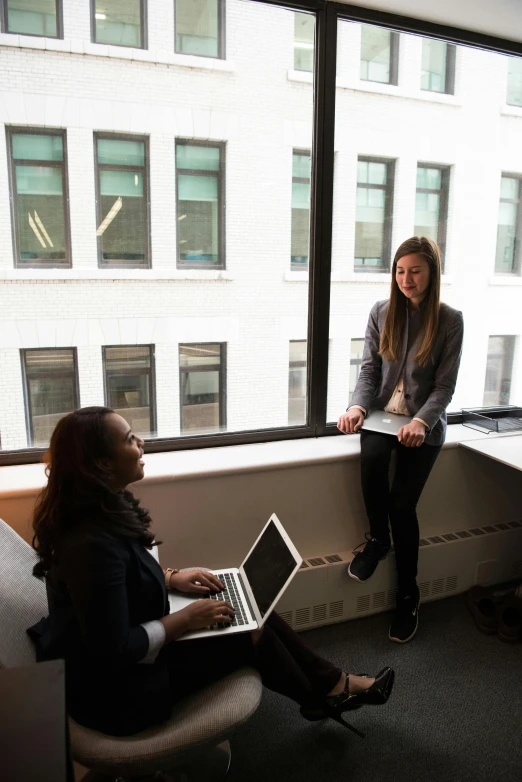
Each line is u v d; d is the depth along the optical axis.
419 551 2.13
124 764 1.00
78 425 1.08
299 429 2.28
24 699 0.76
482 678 1.77
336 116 2.13
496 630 2.00
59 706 0.75
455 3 2.07
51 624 1.12
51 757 0.66
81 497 1.06
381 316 2.09
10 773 0.64
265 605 1.29
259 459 1.99
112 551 1.05
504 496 2.39
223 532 1.94
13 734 0.70
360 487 2.12
